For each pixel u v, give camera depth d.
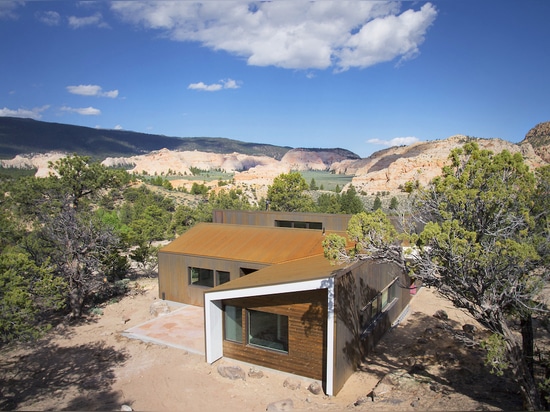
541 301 8.89
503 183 8.93
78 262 18.09
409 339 15.05
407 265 9.45
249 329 13.10
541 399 8.87
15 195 24.81
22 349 14.52
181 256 19.42
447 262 8.95
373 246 9.77
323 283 10.91
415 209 10.10
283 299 12.15
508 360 8.63
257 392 11.26
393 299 17.22
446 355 12.96
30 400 10.80
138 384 11.79
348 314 11.86
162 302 18.95
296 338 11.95
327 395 10.93
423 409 9.20
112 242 19.50
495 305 8.63
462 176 9.17
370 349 13.95
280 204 43.53
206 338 13.11
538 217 9.27
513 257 8.01
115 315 18.34
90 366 13.08
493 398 9.67
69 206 20.12
